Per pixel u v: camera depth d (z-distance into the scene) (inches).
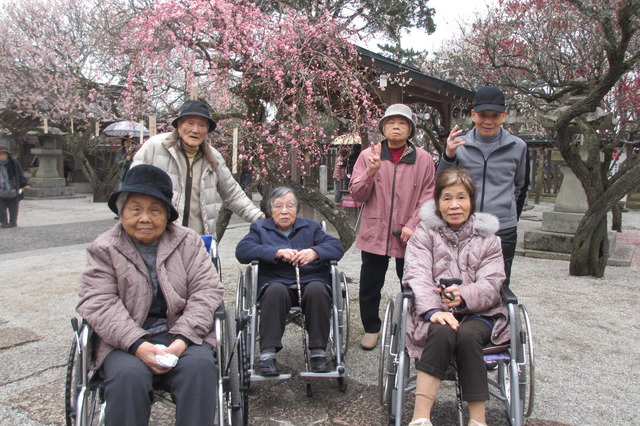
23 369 127.6
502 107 117.3
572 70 340.8
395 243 130.5
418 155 131.3
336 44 218.2
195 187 120.6
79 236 338.6
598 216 219.6
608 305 182.1
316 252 117.3
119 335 79.2
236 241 322.3
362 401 112.0
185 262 91.5
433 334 88.9
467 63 423.2
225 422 90.3
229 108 220.4
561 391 115.8
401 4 532.4
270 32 200.2
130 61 203.8
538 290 201.8
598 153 222.7
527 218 475.8
